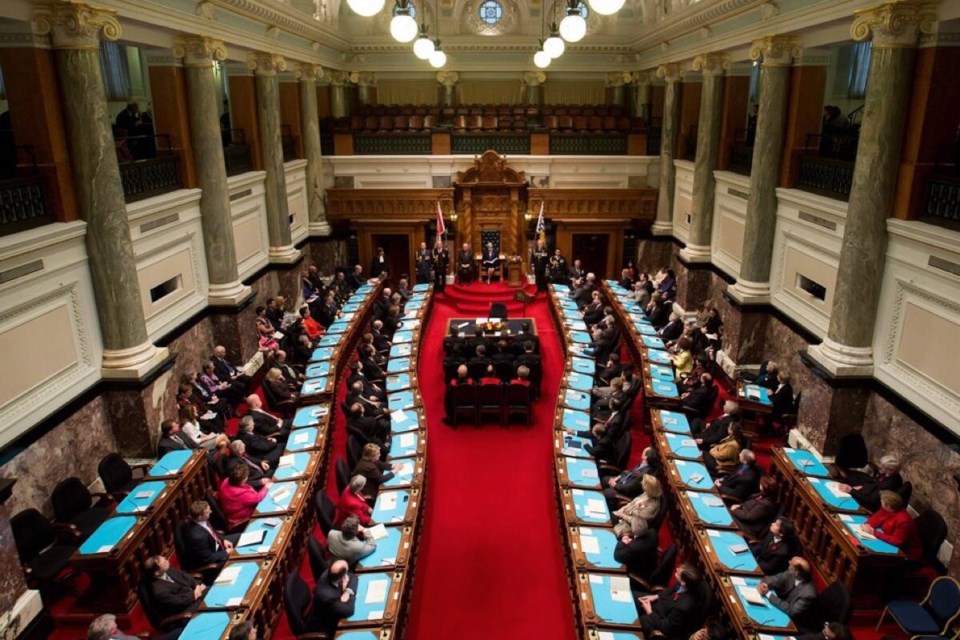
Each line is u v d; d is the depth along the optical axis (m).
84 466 8.66
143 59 16.62
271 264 15.98
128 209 9.53
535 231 20.55
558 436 9.62
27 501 7.62
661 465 9.05
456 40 21.16
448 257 20.73
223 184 12.25
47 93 8.06
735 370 12.73
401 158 19.92
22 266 7.53
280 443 9.96
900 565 6.82
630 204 20.08
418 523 8.05
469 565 8.21
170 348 10.94
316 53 18.33
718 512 7.69
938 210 8.09
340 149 20.00
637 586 6.95
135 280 9.20
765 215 12.15
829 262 10.32
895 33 8.07
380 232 20.39
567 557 7.55
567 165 20.11
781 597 6.51
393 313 14.98
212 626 6.00
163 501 7.78
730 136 14.93
